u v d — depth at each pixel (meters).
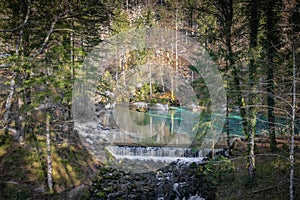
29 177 11.68
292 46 8.02
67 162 13.65
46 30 11.94
